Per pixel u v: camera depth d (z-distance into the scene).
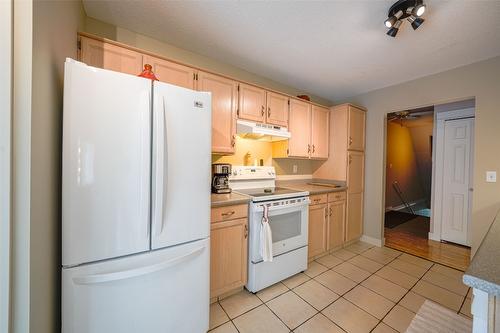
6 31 0.69
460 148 3.00
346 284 2.02
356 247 2.91
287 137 2.39
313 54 2.11
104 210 1.00
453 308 1.68
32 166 0.75
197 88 1.85
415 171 5.82
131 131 1.05
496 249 0.75
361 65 2.30
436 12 1.46
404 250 2.81
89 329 0.99
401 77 2.60
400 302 1.75
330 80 2.71
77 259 0.96
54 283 0.99
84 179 0.96
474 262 0.66
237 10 1.52
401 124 4.89
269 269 1.93
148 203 1.10
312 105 2.85
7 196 0.70
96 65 1.45
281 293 1.88
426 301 1.76
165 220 1.17
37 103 0.79
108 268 1.02
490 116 2.07
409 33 1.71
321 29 1.71
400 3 1.37
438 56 2.07
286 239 2.07
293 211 2.11
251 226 1.89
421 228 3.77
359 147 3.04
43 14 0.83
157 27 1.74
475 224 2.13
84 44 1.41
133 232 1.07
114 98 1.01
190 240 1.28
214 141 1.96
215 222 1.68
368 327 1.49
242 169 2.42
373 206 3.03
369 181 3.08
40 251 0.83
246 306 1.71
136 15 1.60
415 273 2.22
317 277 2.14
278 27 1.70
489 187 2.06
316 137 2.90
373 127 3.05
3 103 0.69
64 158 0.92
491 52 1.98
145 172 1.08
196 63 2.13
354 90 3.06
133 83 1.06
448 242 3.08
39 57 0.80
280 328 1.49
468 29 1.64
